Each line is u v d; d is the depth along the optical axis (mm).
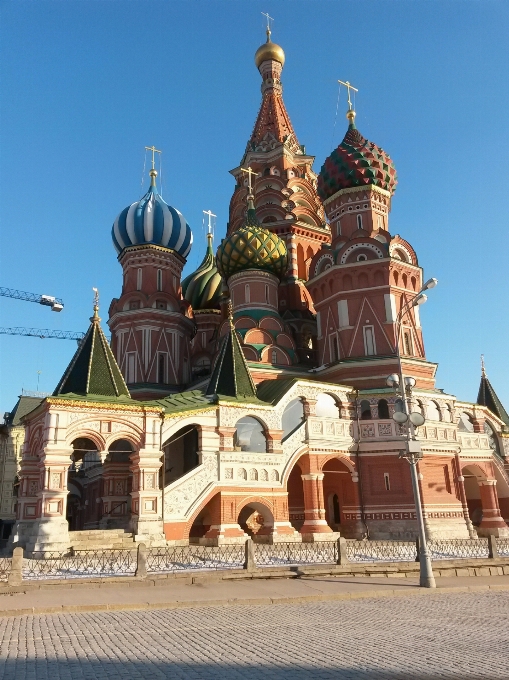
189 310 43750
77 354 24984
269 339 34656
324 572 18328
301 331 38625
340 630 10406
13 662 8047
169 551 21719
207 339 44188
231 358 28672
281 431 27750
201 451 25281
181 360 38500
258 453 26672
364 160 36344
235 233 37438
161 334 37656
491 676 7145
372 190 36094
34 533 21500
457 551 24344
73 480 35344
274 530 26125
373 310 33750
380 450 30281
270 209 42531
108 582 15953
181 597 14258
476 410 35750
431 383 33812
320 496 28312
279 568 18000
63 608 12719
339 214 36656
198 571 17391
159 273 39156
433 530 29469
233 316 35469
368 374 32438
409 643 9188
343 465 31703
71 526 37094
